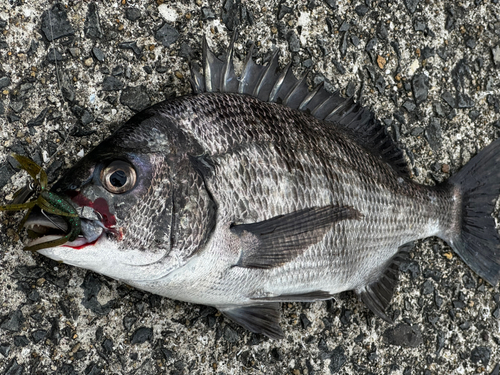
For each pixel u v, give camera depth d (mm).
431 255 637
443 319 636
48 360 501
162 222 432
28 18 514
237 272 474
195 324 545
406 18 634
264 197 471
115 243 421
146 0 545
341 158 526
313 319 588
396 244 577
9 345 493
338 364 591
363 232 539
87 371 511
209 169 448
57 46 520
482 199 639
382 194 552
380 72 623
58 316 506
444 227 618
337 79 606
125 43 536
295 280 510
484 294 652
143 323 529
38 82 514
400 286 624
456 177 629
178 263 442
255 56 577
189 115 456
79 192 413
